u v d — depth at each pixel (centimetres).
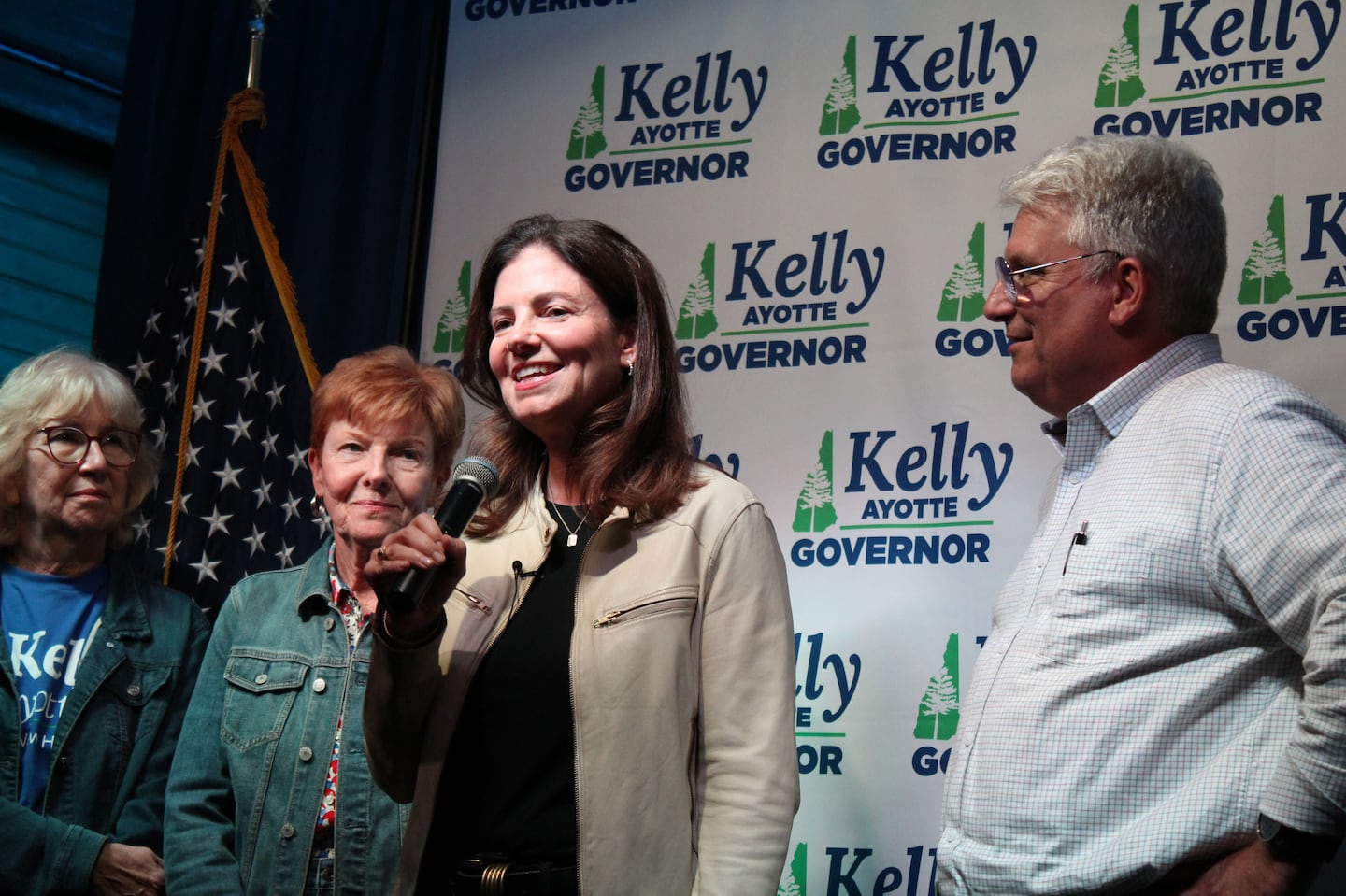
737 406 312
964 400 297
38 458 278
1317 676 158
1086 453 200
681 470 200
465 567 179
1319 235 278
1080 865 171
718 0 335
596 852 176
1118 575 180
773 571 196
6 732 262
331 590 265
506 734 185
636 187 332
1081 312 199
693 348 318
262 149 371
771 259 317
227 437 338
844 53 322
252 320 348
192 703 262
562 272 206
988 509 290
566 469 206
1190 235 197
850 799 286
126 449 288
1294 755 159
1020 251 204
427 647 186
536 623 190
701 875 178
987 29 311
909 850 280
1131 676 176
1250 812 166
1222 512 174
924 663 287
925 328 303
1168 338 198
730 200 323
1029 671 183
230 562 330
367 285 356
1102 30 302
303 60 379
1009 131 305
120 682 274
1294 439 173
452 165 348
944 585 290
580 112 341
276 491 336
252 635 264
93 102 410
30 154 401
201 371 343
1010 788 178
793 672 193
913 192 310
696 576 192
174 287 356
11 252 394
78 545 281
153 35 392
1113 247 197
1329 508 165
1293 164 282
